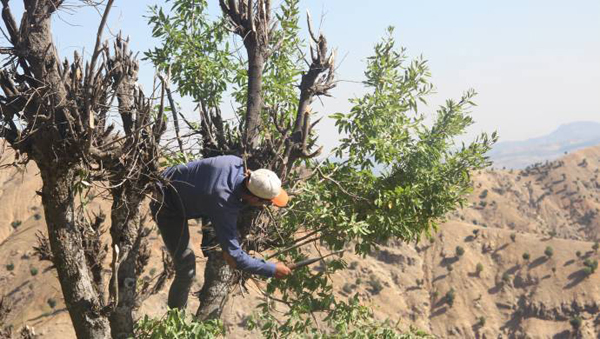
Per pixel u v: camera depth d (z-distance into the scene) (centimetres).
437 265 19850
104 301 594
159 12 883
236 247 514
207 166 518
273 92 873
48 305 11575
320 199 798
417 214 848
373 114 848
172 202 541
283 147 681
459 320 17850
